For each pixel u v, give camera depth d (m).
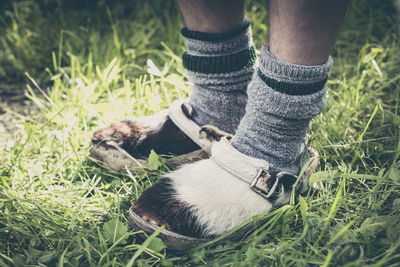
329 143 1.35
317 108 0.94
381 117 1.47
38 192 1.18
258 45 1.94
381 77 1.61
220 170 1.00
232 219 0.98
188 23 1.09
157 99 1.51
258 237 0.97
